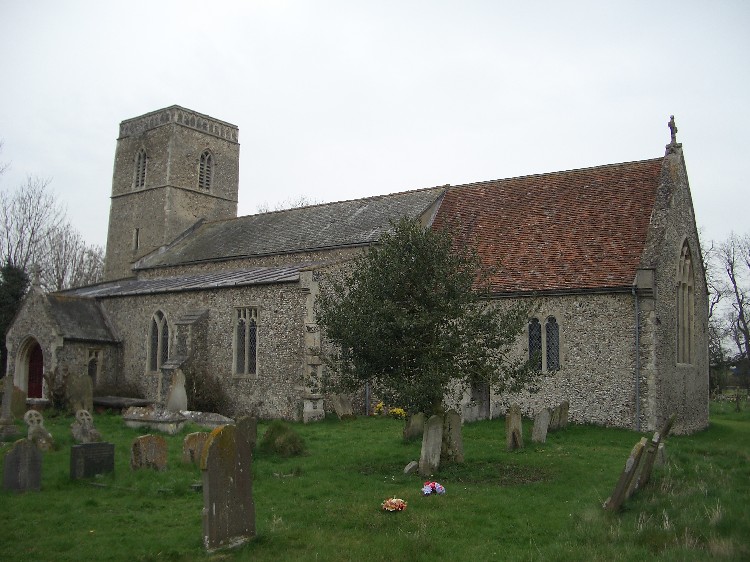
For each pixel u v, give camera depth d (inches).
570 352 800.3
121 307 1125.1
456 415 540.1
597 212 908.6
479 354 494.0
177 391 874.8
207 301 987.3
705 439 791.7
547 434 702.5
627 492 383.9
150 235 1507.1
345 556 308.8
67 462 538.9
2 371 1279.5
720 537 311.1
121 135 1604.3
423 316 480.4
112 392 1052.5
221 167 1600.6
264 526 355.9
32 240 1678.2
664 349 785.6
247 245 1234.0
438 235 525.7
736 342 2000.5
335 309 533.3
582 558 295.9
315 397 837.8
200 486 445.7
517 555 308.0
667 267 820.0
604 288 781.9
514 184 1056.8
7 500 415.8
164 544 327.9
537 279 846.5
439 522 365.4
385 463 542.6
